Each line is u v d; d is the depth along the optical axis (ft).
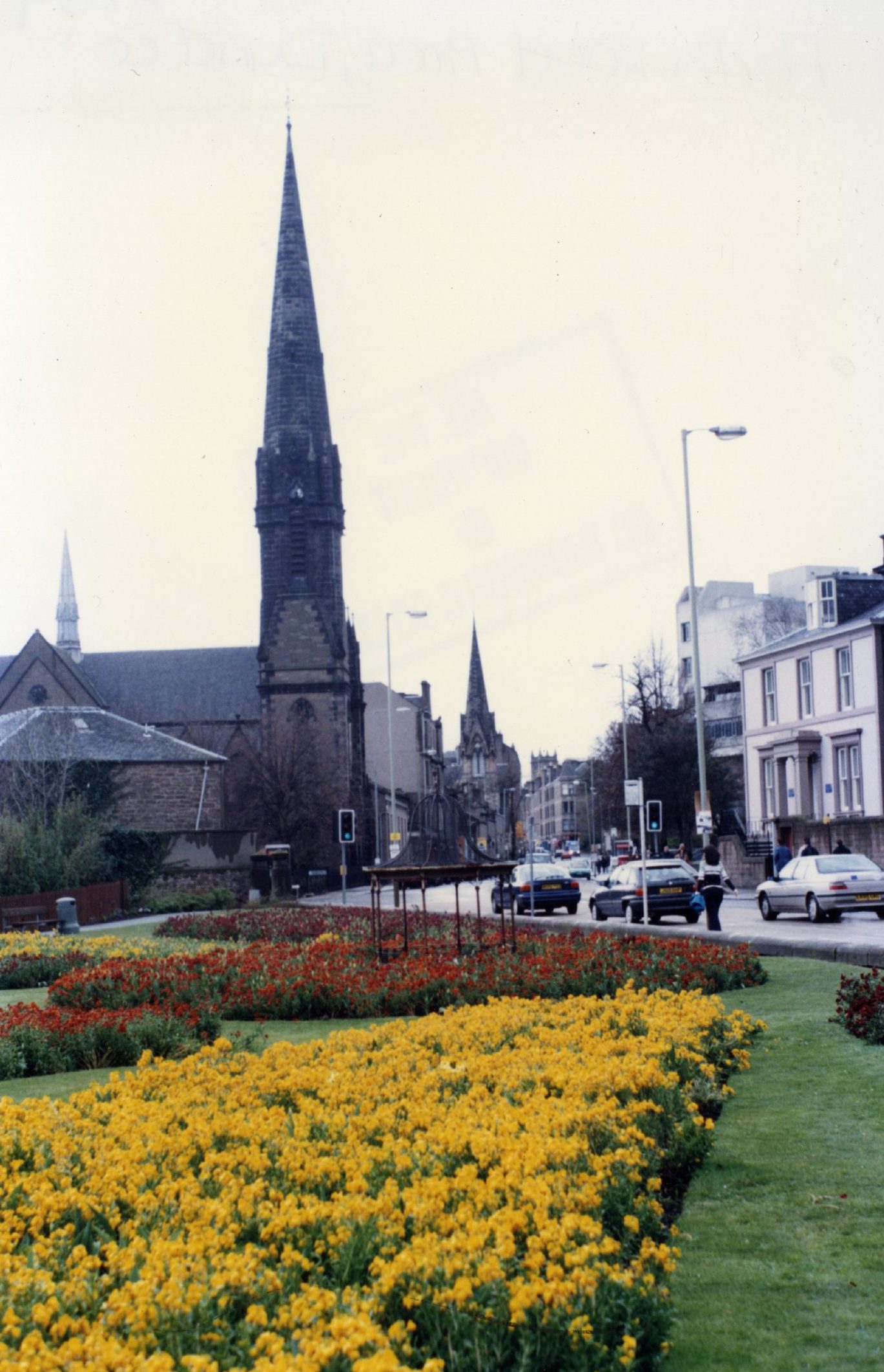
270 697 337.11
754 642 393.29
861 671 188.34
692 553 140.77
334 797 332.19
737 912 133.69
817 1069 41.39
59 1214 25.13
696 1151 31.22
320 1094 34.14
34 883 158.10
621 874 125.49
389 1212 23.13
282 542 340.39
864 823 159.12
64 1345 18.19
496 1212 22.71
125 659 379.35
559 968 62.75
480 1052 40.42
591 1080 32.42
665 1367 20.62
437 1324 19.24
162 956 93.15
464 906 178.50
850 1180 29.35
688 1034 41.39
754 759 221.46
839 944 72.08
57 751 239.09
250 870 234.17
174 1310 19.13
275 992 62.34
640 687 301.84
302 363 344.28
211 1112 32.04
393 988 62.34
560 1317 19.19
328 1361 17.26
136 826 253.03
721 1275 24.29
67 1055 51.13
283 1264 21.48
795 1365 20.56
